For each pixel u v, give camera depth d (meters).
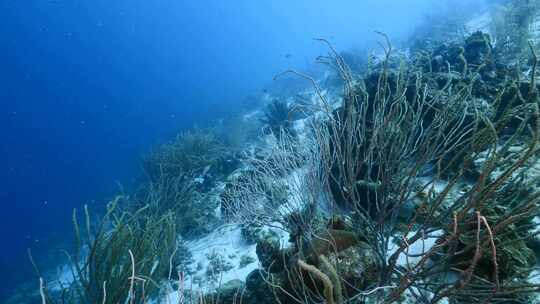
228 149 11.88
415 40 15.80
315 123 3.60
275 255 3.41
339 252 2.70
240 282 3.86
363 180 3.68
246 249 5.43
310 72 24.64
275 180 3.92
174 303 4.43
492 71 5.51
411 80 4.63
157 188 9.57
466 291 2.10
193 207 7.72
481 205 2.07
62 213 23.48
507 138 3.67
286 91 22.20
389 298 2.21
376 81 4.78
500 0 15.45
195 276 5.27
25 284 13.19
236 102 29.00
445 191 2.32
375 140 3.04
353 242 2.83
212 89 59.94
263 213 3.84
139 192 10.61
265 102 22.22
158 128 42.97
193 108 45.31
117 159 35.03
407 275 2.08
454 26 14.61
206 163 10.23
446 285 2.11
